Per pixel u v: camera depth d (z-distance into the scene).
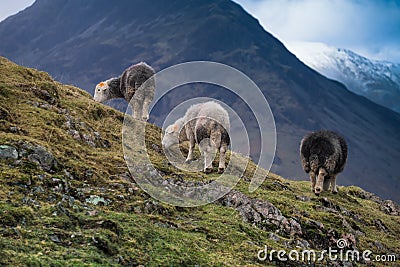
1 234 8.30
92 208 10.46
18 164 10.99
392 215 18.64
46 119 14.13
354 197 19.78
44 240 8.48
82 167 12.14
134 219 10.37
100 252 8.61
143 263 8.75
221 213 12.31
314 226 12.55
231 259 9.88
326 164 16.59
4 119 13.16
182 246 9.80
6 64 17.27
